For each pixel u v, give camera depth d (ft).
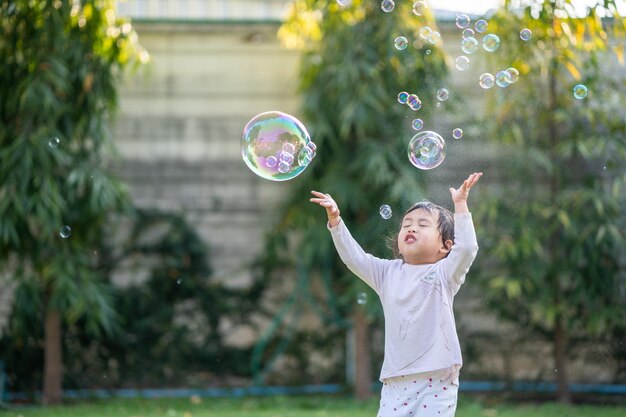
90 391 21.03
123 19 18.78
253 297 21.93
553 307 18.65
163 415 17.70
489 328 20.85
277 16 23.34
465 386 20.79
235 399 20.33
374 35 19.04
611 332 20.11
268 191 22.20
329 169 19.80
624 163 18.94
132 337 21.36
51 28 17.87
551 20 17.24
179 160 22.21
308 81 20.15
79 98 18.60
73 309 18.57
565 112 18.40
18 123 18.35
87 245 19.58
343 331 21.66
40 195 17.85
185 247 21.91
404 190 18.66
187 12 23.22
